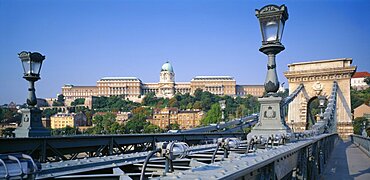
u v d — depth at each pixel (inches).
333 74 2117.4
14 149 354.9
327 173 559.5
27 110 459.5
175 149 130.2
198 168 130.0
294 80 2234.3
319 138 516.1
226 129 1282.0
